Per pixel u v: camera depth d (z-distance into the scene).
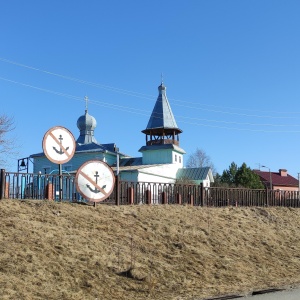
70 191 17.59
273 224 20.75
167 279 12.76
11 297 9.80
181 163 55.81
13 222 13.45
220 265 14.71
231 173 65.12
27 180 16.95
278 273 15.18
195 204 20.86
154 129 55.41
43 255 12.06
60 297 10.34
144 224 16.34
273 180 77.12
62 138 18.00
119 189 18.34
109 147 54.28
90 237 14.02
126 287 11.70
